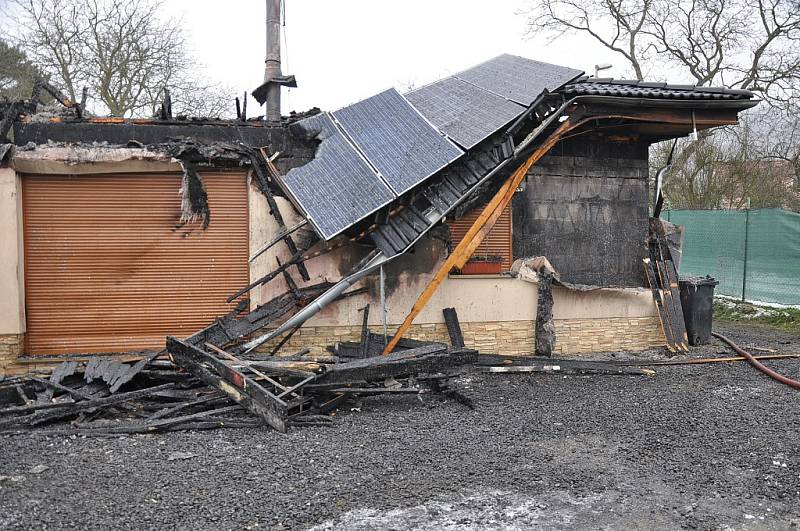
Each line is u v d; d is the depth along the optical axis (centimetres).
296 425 685
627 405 789
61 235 877
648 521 459
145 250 901
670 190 2333
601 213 1142
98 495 481
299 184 873
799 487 527
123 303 897
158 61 2152
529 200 1096
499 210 973
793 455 605
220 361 724
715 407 780
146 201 900
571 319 1098
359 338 961
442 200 907
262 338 867
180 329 915
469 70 1130
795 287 1564
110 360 843
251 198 924
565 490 516
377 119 968
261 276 923
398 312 980
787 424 707
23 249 863
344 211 842
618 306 1125
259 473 538
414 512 467
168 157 880
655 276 1164
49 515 442
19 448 591
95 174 878
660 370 998
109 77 2078
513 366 955
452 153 902
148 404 721
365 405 782
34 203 869
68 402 686
